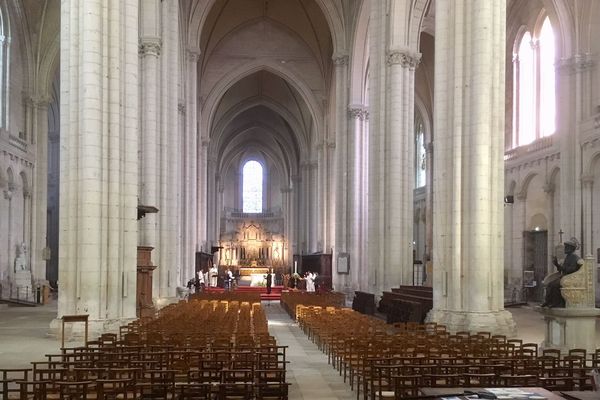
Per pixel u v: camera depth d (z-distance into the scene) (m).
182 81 41.75
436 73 20.91
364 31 41.03
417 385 9.48
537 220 35.50
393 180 29.86
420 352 12.34
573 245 15.89
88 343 12.74
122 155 20.14
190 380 10.27
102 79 19.39
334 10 43.50
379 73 31.20
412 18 30.53
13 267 36.78
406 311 23.59
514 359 10.73
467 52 20.16
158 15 28.42
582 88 31.34
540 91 36.03
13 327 22.77
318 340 19.39
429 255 49.84
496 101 19.95
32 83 39.94
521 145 37.62
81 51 19.14
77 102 19.17
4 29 36.38
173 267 30.05
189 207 42.91
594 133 29.84
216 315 21.16
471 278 19.62
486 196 19.66
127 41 20.47
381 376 10.55
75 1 19.25
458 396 7.12
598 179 30.14
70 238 18.97
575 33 31.55
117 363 10.44
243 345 12.73
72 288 18.95
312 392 12.38
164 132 29.50
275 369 10.54
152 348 11.91
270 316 32.19
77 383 8.32
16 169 37.12
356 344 12.89
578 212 30.84
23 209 38.88
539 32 36.38
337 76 43.88
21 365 14.38
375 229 30.34
